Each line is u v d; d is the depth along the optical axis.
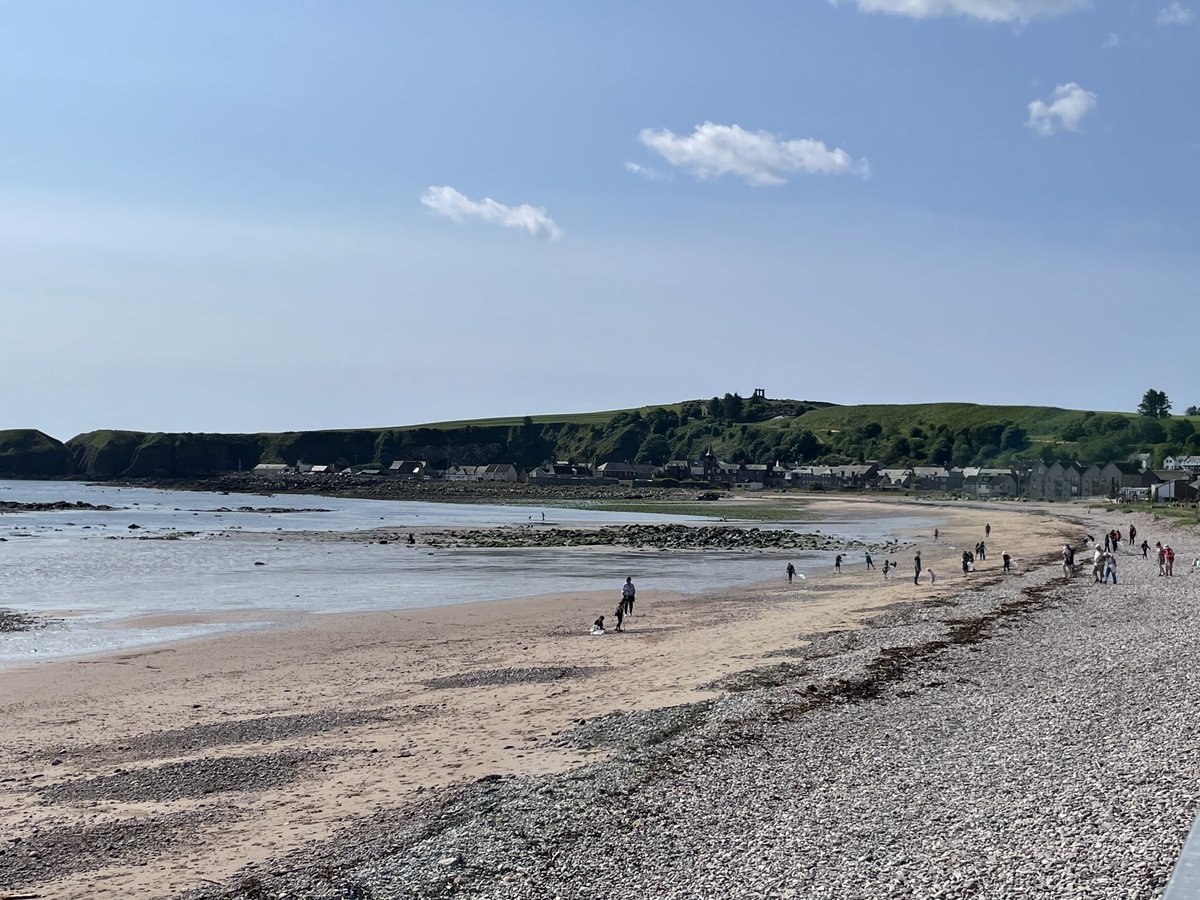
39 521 127.19
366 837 17.66
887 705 24.41
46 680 32.16
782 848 14.81
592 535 103.06
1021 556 78.50
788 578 63.25
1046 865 12.74
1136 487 184.00
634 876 14.42
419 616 46.66
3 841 18.03
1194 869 11.29
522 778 20.69
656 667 33.19
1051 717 21.50
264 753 23.52
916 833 14.80
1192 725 18.94
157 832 18.38
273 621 45.06
